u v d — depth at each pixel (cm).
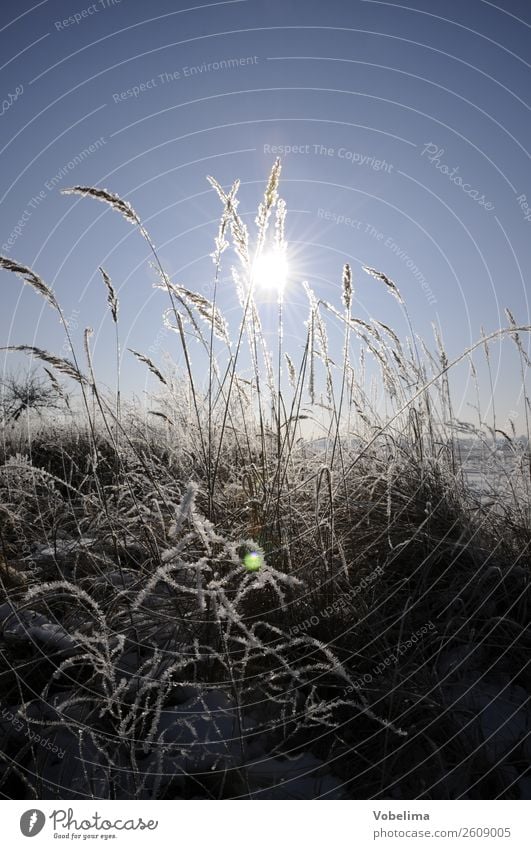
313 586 66
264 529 71
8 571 72
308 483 83
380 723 53
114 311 83
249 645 52
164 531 73
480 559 73
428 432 96
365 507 83
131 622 60
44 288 71
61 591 69
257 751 51
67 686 55
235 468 88
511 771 50
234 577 65
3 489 87
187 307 79
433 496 84
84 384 74
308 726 50
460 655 63
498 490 89
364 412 105
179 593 67
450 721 53
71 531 86
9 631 61
